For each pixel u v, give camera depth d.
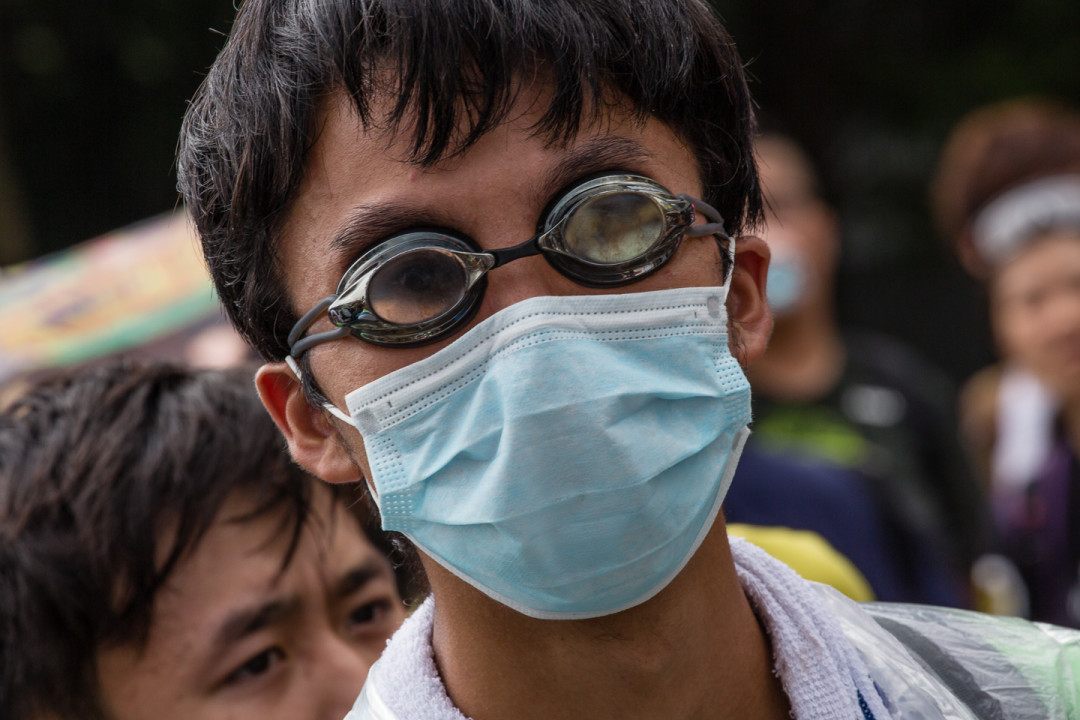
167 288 2.73
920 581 3.11
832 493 2.77
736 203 1.44
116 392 1.96
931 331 8.88
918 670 1.46
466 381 1.24
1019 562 3.42
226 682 1.86
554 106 1.22
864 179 8.26
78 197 6.54
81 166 6.53
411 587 1.76
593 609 1.27
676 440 1.24
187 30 6.25
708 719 1.35
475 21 1.21
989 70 7.78
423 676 1.39
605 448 1.20
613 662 1.31
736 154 1.43
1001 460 3.57
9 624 1.86
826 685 1.38
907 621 1.61
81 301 2.71
